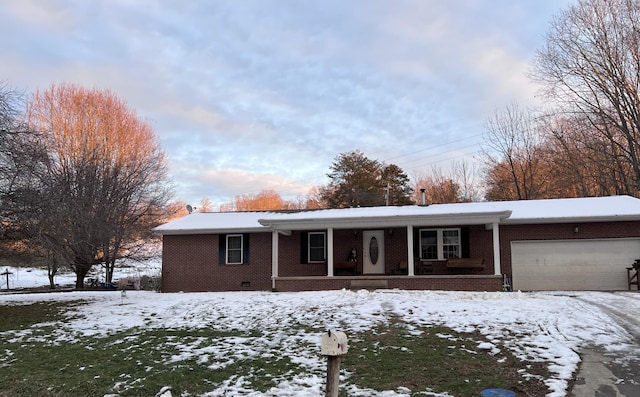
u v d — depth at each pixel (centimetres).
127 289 3219
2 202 1405
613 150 3173
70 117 3231
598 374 812
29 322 1465
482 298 1521
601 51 3023
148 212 3450
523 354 937
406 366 905
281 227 2223
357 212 2348
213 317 1402
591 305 1367
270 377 876
